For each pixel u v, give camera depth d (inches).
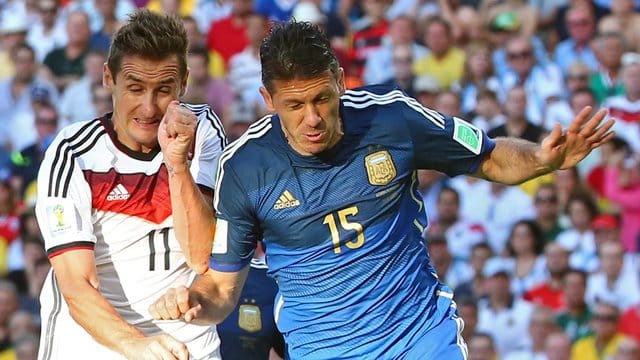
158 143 660.1
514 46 1622.8
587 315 1373.0
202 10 1745.8
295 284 649.0
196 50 1626.5
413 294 645.9
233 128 1603.1
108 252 676.1
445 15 1720.0
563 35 1668.3
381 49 1702.8
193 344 713.0
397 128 631.8
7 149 1667.1
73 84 1705.2
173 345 597.0
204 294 641.0
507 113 1549.0
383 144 629.9
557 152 633.6
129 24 642.8
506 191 1470.2
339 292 641.6
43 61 1722.4
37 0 1782.7
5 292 1464.1
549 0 1691.7
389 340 646.5
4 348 1444.4
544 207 1439.5
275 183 626.8
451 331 648.4
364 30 1737.2
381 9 1744.6
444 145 640.4
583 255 1409.9
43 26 1774.1
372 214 630.5
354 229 629.9
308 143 600.4
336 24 1720.0
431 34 1658.5
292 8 1738.4
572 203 1439.5
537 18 1691.7
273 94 598.9
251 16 1668.3
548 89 1600.6
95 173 660.7
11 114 1699.1
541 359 1364.4
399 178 634.2
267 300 788.0
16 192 1585.9
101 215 667.4
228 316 731.4
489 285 1393.9
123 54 637.3
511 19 1679.4
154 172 666.8
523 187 1466.5
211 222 645.9
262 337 788.6
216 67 1684.3
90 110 1684.3
